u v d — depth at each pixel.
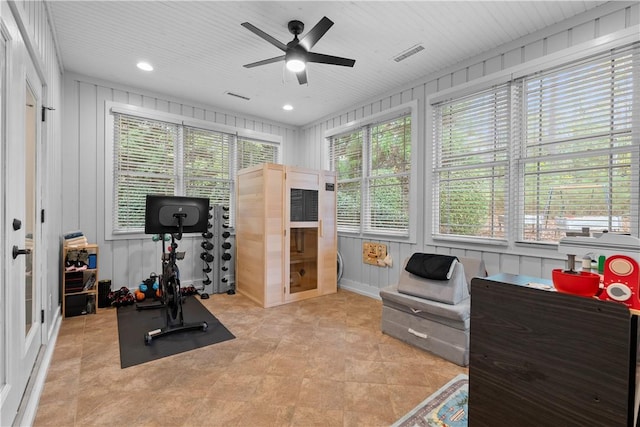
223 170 5.00
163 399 1.96
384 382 2.19
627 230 2.38
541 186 2.85
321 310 3.75
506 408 1.27
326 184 4.45
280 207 3.98
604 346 1.03
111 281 4.01
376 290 4.32
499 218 3.12
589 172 2.58
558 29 2.70
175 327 3.01
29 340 2.02
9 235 1.57
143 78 3.89
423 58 3.36
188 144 4.65
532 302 1.20
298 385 2.14
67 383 2.12
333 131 5.15
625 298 1.08
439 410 1.88
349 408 1.90
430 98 3.70
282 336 2.96
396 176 4.13
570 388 1.10
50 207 2.78
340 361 2.48
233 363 2.43
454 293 2.58
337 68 3.59
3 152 1.54
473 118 3.33
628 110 2.37
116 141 4.07
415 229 3.85
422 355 2.61
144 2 2.48
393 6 2.52
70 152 3.73
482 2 2.46
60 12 2.59
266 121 5.51
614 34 2.40
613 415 1.01
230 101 4.67
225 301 4.10
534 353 1.19
